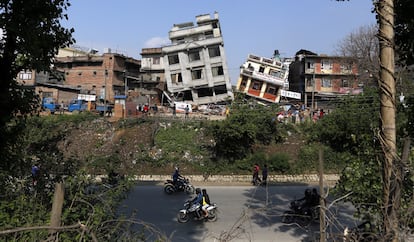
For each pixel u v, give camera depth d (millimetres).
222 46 50406
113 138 27781
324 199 4215
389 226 3836
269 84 51281
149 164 24906
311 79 50688
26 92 7977
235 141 24969
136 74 56469
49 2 7344
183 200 18156
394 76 3975
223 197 18875
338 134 24547
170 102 50500
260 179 22688
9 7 7082
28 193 6414
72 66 53188
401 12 6105
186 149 26328
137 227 12336
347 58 43406
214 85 50438
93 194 5996
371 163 5773
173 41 52312
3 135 7711
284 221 13875
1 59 7516
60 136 27109
